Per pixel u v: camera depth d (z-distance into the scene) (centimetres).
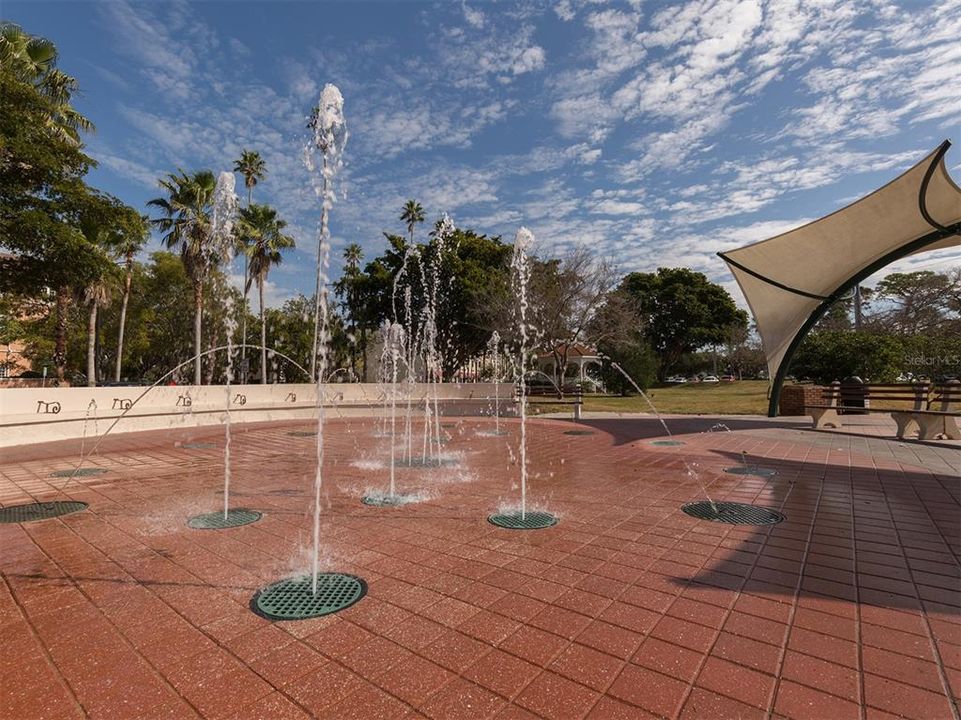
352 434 1002
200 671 195
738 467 615
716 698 177
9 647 214
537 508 432
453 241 2569
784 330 1243
